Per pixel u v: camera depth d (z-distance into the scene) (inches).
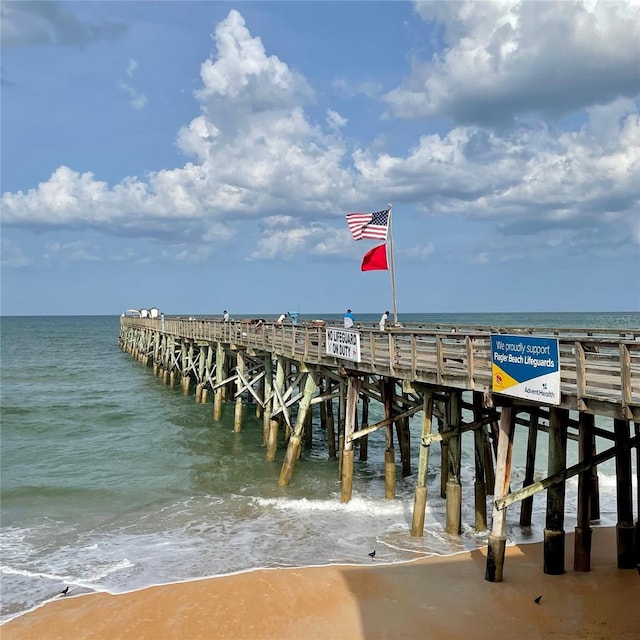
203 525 553.3
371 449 856.9
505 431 393.1
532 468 512.7
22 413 1149.7
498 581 402.0
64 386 1555.1
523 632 343.0
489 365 402.9
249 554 477.7
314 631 355.9
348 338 562.9
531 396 351.6
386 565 442.0
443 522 533.3
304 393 683.4
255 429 972.6
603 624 346.3
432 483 662.5
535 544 470.3
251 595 401.7
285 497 627.2
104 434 959.0
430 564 440.1
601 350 756.6
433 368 447.5
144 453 831.7
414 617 365.4
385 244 705.0
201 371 1208.8
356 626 358.9
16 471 747.4
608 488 623.5
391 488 603.2
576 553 412.5
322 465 752.3
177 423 1029.8
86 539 526.9
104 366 2105.1
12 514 596.4
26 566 469.1
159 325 1705.2
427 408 490.3
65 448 867.4
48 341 3772.1
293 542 499.8
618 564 414.3
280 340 773.3
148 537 527.8
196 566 458.6
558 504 402.3
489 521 534.3
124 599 403.9
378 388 652.1
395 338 504.7
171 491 661.9
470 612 366.6
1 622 380.5
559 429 386.3
